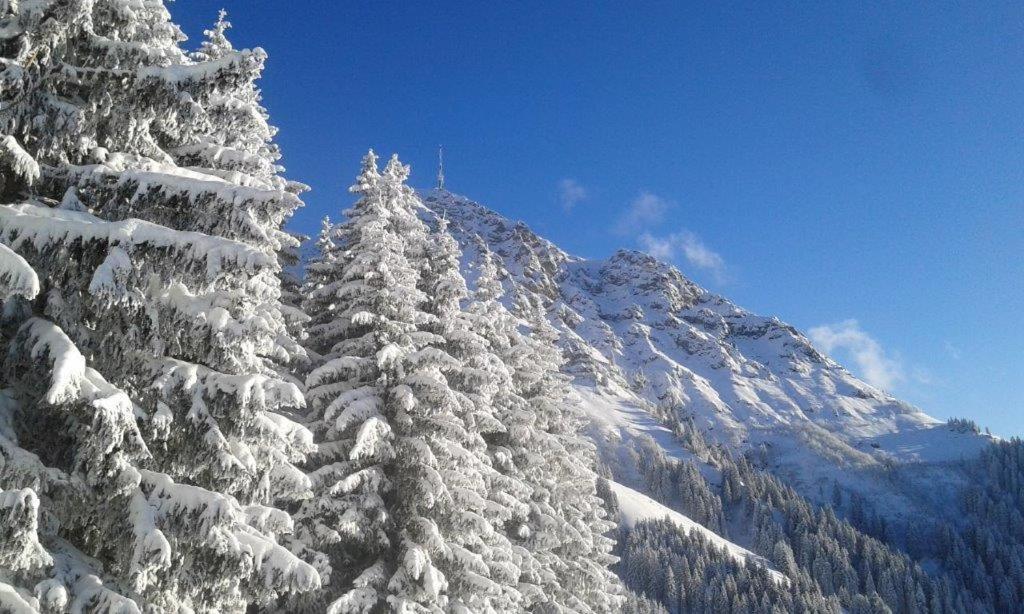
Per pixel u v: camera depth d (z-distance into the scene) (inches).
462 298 748.6
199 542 282.5
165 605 296.4
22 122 284.7
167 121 318.3
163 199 294.5
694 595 4168.3
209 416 301.0
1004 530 7687.0
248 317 305.7
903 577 5103.3
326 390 576.1
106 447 255.3
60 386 237.8
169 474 311.7
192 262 275.9
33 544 229.6
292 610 524.1
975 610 5492.1
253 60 297.6
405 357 588.1
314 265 706.2
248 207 295.3
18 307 281.3
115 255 256.8
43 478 255.1
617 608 1184.2
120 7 317.1
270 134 587.8
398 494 581.0
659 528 5177.2
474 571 587.2
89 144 306.3
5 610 219.5
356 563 574.9
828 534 5861.2
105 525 282.0
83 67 301.9
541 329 1109.7
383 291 602.2
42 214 271.3
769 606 3932.1
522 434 818.2
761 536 5807.1
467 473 593.0
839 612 4271.7
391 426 579.5
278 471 383.6
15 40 282.4
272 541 325.7
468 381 652.1
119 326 290.8
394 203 770.8
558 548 972.6
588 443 1059.3
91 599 256.5
